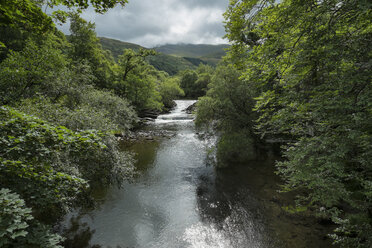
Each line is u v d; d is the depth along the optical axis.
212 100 15.33
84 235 6.94
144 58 34.53
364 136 3.86
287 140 14.77
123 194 9.88
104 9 5.37
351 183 6.29
